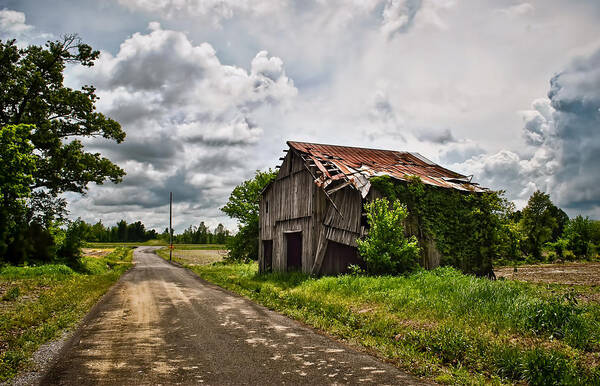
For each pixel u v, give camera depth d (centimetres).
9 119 2597
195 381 527
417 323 810
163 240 17512
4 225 2303
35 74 2577
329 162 1933
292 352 673
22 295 1296
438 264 1714
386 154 2328
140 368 582
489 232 1841
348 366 596
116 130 3012
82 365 595
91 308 1151
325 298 1180
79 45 2772
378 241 1499
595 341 648
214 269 3083
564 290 1224
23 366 583
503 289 970
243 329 859
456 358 622
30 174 2411
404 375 557
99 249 9606
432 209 1756
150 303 1261
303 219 1922
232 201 3916
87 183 2944
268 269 2395
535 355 550
